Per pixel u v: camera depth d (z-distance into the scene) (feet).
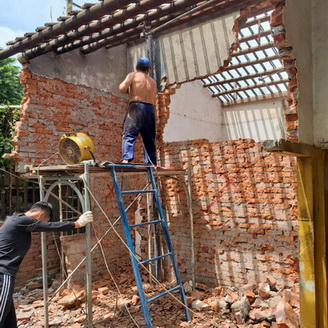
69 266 20.20
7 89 43.73
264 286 16.46
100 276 22.18
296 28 11.38
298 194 11.92
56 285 19.94
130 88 17.21
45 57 19.99
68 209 22.00
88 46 21.57
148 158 17.40
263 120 34.99
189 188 19.01
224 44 18.43
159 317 15.55
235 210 18.20
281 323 13.29
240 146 17.97
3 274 11.39
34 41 17.94
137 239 23.73
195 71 19.75
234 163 18.19
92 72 22.65
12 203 21.38
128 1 14.34
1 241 11.80
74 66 21.56
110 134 23.70
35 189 21.75
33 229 12.07
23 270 20.21
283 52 11.07
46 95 19.95
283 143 9.91
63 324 15.16
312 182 11.60
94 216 22.25
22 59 19.01
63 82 20.88
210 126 34.83
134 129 16.70
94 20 16.49
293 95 11.60
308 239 11.68
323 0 12.15
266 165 17.11
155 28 18.94
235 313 14.88
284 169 16.57
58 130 20.49
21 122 18.83
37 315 16.20
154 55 21.62
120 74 24.66
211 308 15.94
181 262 20.34
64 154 15.98
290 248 16.40
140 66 17.47
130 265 23.82
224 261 18.62
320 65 12.14
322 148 11.91
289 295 15.16
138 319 15.34
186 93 30.66
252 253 17.61
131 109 16.84
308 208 11.66
